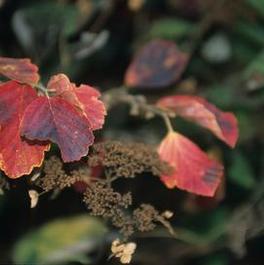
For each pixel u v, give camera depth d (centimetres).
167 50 115
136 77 114
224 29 145
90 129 84
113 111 134
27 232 128
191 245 137
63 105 85
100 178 94
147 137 134
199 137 136
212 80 147
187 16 147
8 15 136
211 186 94
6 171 85
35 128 84
